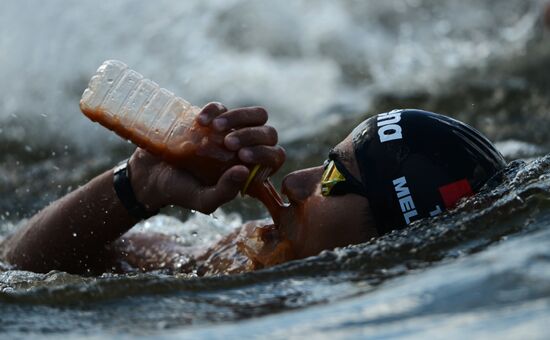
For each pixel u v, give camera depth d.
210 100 22.92
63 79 20.69
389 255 7.26
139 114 8.23
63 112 19.22
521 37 25.28
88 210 9.45
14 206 14.85
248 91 23.08
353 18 27.75
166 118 8.23
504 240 7.05
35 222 9.98
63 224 9.61
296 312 6.23
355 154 8.41
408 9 28.81
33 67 20.81
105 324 6.41
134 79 8.37
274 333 5.83
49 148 18.06
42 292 7.06
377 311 5.94
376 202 8.27
